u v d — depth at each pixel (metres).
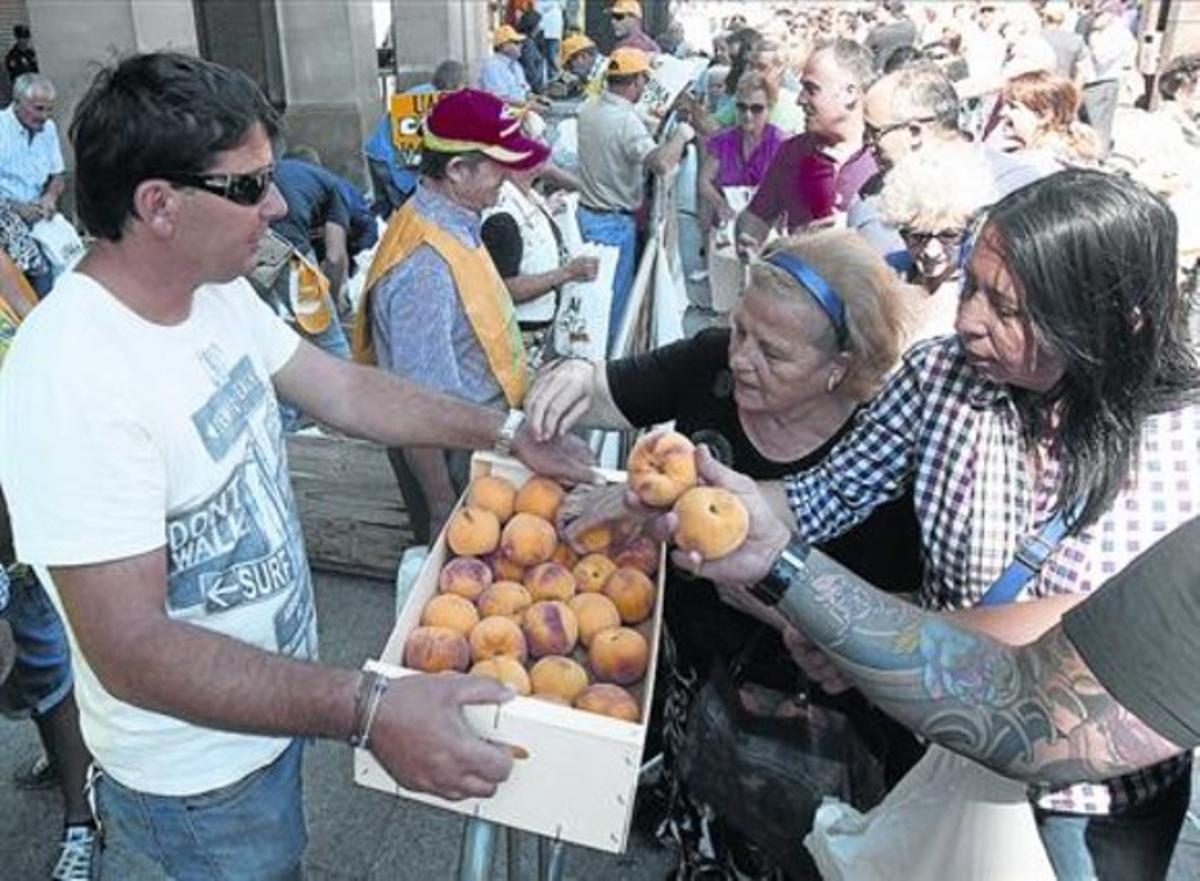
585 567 1.55
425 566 1.53
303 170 5.07
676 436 1.33
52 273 4.68
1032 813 1.36
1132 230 1.25
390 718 1.15
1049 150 4.12
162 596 1.27
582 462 1.75
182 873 1.58
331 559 3.49
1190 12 12.39
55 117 7.21
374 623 3.33
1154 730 0.97
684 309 6.01
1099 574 1.36
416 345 2.64
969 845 1.38
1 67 11.64
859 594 1.16
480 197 2.69
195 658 1.19
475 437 1.77
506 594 1.48
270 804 1.60
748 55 7.48
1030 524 1.43
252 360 1.53
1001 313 1.30
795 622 1.19
